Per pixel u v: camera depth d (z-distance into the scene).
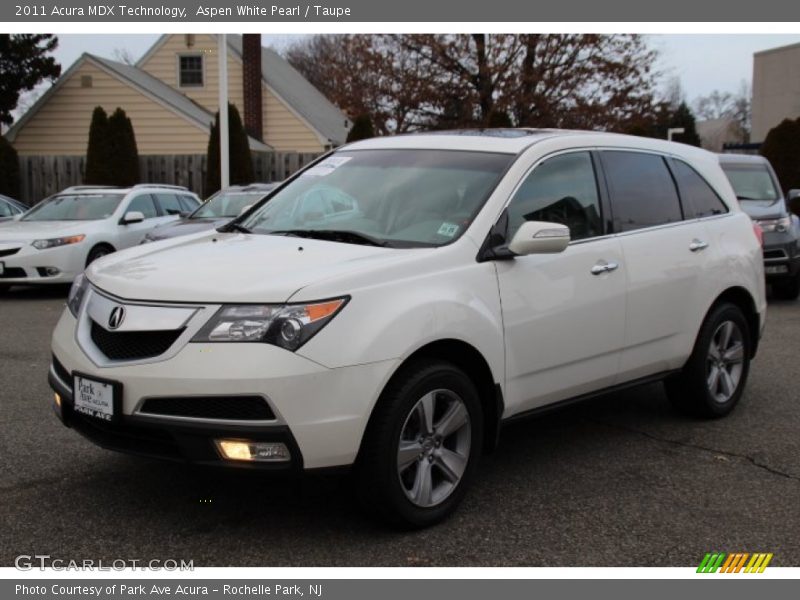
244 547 3.82
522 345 4.42
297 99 30.72
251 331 3.55
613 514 4.27
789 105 43.53
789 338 9.06
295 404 3.52
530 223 4.29
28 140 27.20
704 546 3.93
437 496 4.07
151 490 4.45
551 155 4.86
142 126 26.42
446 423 4.05
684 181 5.80
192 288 3.71
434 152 4.99
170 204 14.59
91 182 21.12
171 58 29.31
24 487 4.45
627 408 6.32
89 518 4.09
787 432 5.71
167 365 3.56
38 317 10.05
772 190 12.69
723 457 5.18
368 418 3.69
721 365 5.97
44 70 31.08
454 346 4.11
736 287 5.94
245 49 28.00
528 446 5.38
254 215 5.19
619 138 5.42
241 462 3.55
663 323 5.36
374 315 3.74
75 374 3.85
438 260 4.12
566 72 30.75
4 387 6.49
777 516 4.28
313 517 4.15
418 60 31.55
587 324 4.79
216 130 21.36
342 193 4.94
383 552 3.80
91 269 4.34
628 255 5.08
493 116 24.77
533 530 4.06
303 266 3.90
